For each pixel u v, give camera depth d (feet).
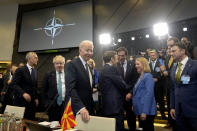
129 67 9.26
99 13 19.92
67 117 4.21
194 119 5.65
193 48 8.04
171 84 7.02
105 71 7.04
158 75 11.14
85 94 5.41
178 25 16.02
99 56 18.83
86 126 4.44
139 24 17.20
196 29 17.29
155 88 11.20
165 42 20.45
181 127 6.09
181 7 14.94
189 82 5.88
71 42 20.27
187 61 6.17
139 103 7.20
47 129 2.92
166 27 15.25
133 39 20.74
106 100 6.75
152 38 20.85
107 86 6.86
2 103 12.77
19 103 8.33
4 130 4.37
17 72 8.39
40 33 22.36
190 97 5.82
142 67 7.61
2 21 24.66
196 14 13.96
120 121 6.55
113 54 7.47
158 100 11.38
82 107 4.52
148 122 6.97
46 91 8.61
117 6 18.92
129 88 8.39
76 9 20.76
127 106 9.44
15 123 4.32
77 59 5.69
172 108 6.91
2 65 24.62
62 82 8.41
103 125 4.14
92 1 20.07
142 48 22.74
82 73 5.47
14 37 24.06
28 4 24.88
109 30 18.95
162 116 11.55
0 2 24.70
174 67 6.76
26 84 8.56
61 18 21.47
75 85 5.24
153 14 16.52
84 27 19.86
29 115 8.44
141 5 17.46
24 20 23.68
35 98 8.99
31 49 22.39
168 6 15.72
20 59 23.17
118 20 18.62
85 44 5.62
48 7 22.53
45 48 21.62
